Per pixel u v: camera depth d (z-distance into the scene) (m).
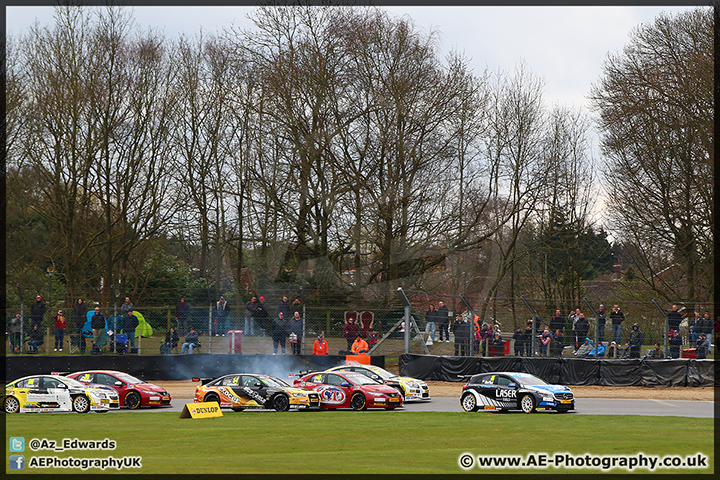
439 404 36.84
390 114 50.84
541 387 32.09
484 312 51.12
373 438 23.70
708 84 50.72
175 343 47.28
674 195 55.41
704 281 54.12
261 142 54.12
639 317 47.66
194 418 29.92
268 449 21.42
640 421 28.56
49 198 56.22
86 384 34.38
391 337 48.28
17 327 46.41
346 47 51.44
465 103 52.94
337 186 50.62
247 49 54.75
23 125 52.62
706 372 41.97
